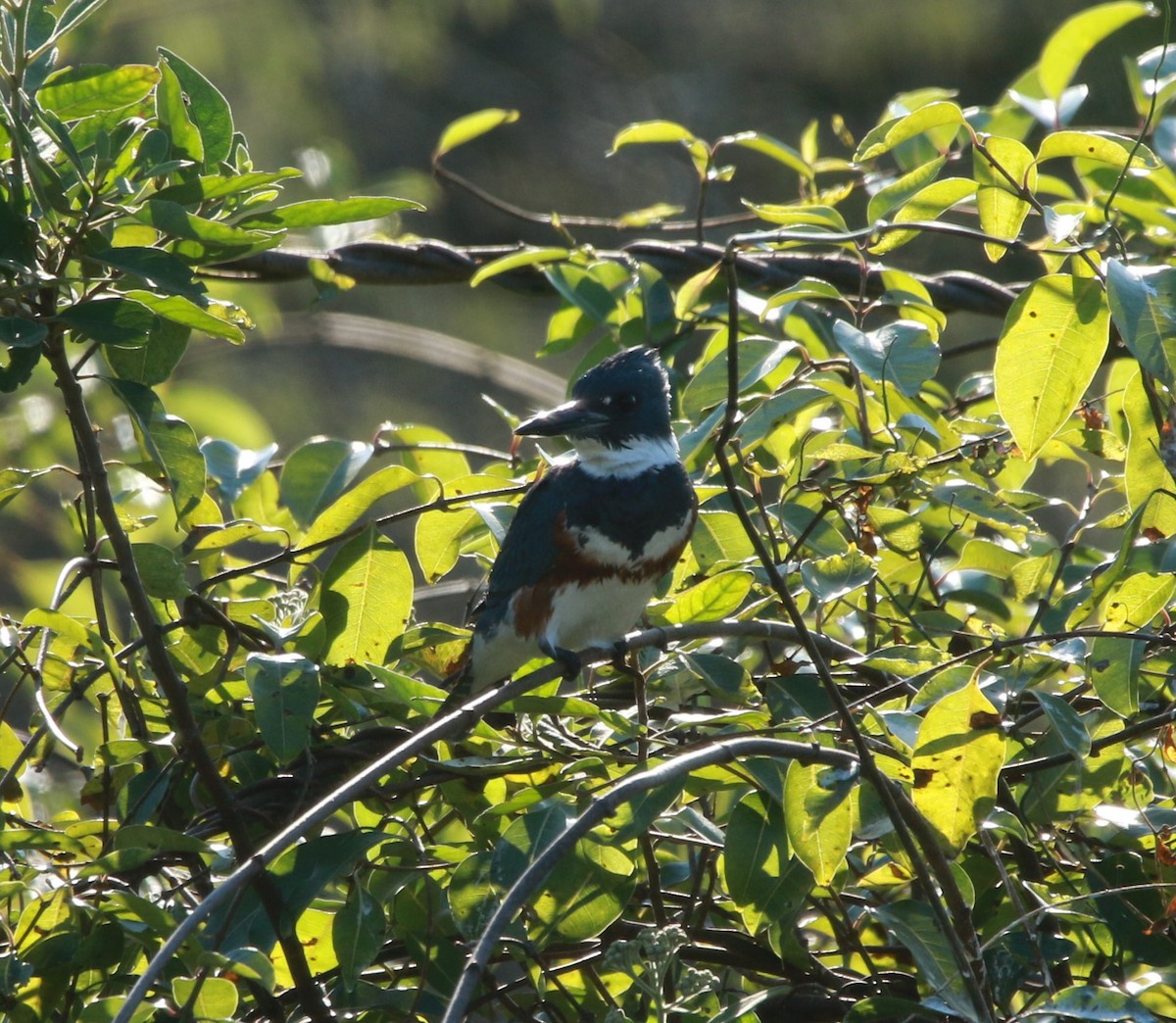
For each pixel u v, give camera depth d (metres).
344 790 4.41
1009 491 6.46
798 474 6.63
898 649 5.84
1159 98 7.96
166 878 5.53
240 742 5.74
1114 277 5.24
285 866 5.08
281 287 19.70
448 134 8.54
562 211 25.03
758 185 24.31
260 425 11.22
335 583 5.91
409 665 6.62
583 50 25.92
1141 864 5.56
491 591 7.06
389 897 5.20
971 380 8.01
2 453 11.54
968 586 7.18
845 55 22.86
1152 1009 5.38
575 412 7.14
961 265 19.80
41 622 5.34
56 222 4.85
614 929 5.80
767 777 5.10
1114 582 5.60
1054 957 5.38
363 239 9.62
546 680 5.31
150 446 5.27
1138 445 5.96
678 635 5.65
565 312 8.54
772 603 6.52
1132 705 5.07
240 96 19.50
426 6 22.16
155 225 4.73
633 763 5.29
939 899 4.82
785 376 7.44
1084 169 7.65
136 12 18.44
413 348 12.24
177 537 10.12
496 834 5.44
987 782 4.91
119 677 5.56
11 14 4.79
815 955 6.17
